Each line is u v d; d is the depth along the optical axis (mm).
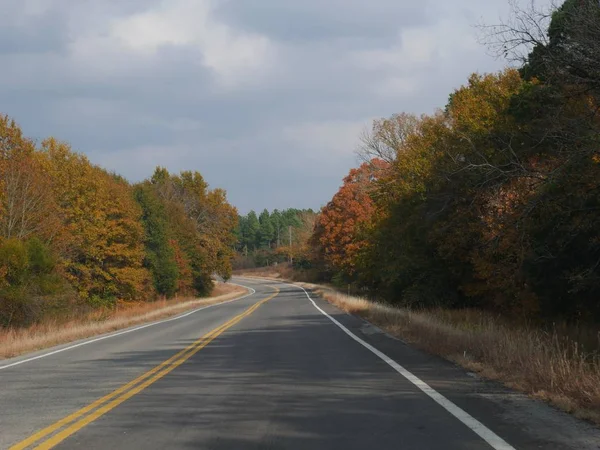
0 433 7863
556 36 15219
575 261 19141
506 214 21234
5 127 36906
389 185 41625
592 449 6402
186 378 12312
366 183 63938
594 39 14023
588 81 14938
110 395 10578
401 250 35625
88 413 9023
